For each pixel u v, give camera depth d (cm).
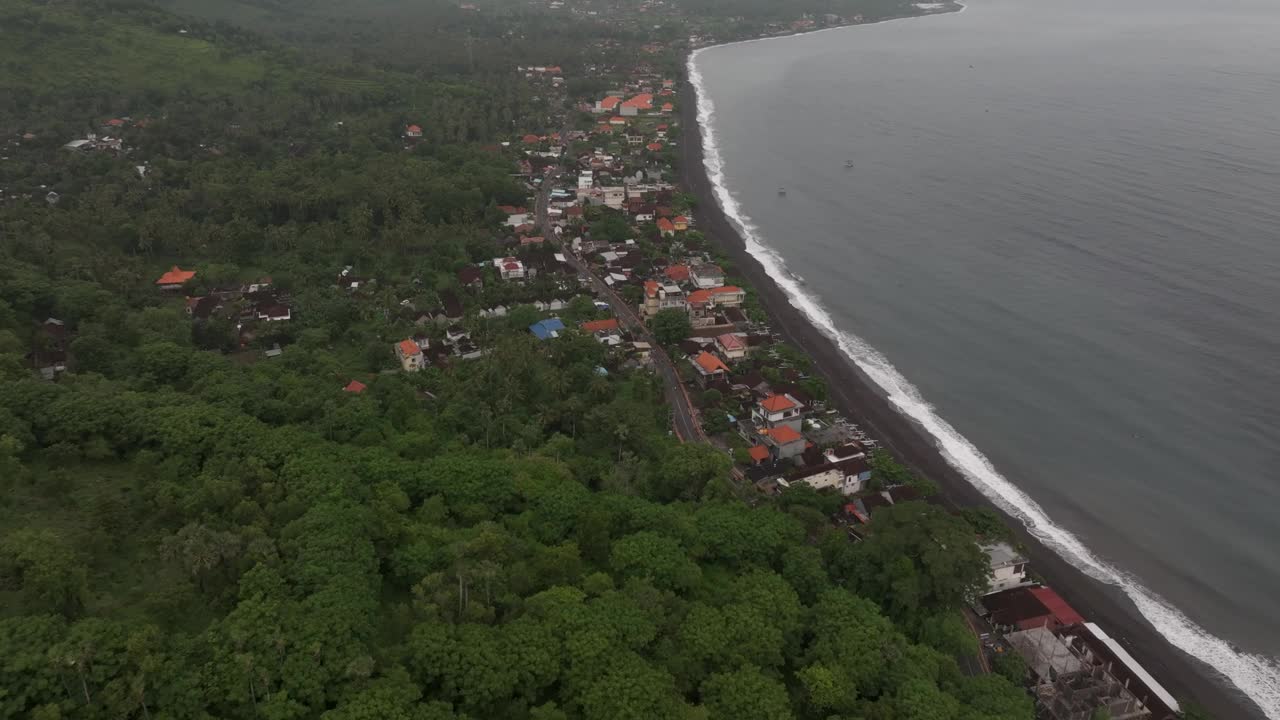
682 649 7994
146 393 11450
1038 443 14275
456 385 13750
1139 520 12425
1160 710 8950
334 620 7119
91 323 14150
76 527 8481
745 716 7281
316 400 12025
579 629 7731
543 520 9850
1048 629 9969
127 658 6475
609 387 13988
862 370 16562
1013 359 16812
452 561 8650
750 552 9794
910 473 12925
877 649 8281
